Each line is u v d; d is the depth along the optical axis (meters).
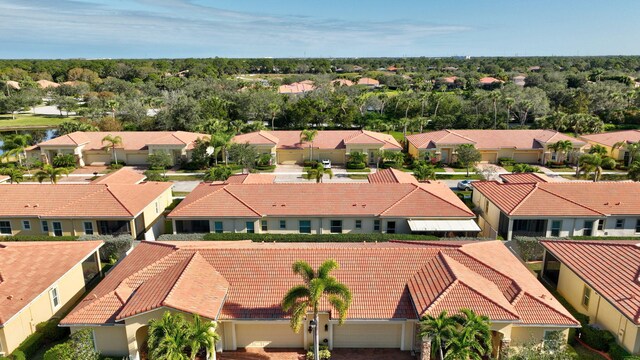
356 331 27.86
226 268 29.12
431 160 76.69
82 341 24.59
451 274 27.33
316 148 77.50
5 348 26.55
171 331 22.33
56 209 43.69
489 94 110.25
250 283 28.22
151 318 24.97
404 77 191.88
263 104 107.31
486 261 30.58
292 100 116.00
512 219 42.44
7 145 80.94
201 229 44.22
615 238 41.94
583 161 61.16
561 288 34.28
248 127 93.75
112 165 76.19
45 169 58.72
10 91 151.62
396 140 88.94
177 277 27.05
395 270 29.02
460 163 74.31
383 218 43.16
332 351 27.81
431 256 30.03
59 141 76.56
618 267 29.83
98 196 44.91
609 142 78.50
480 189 49.94
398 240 37.88
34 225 44.28
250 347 28.11
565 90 125.38
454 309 24.89
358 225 44.00
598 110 117.31
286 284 28.14
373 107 128.75
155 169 71.62
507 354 25.20
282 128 104.00
